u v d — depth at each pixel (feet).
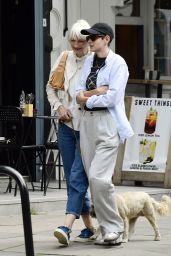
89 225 31.50
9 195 41.83
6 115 41.83
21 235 33.88
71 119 31.17
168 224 36.91
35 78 48.70
